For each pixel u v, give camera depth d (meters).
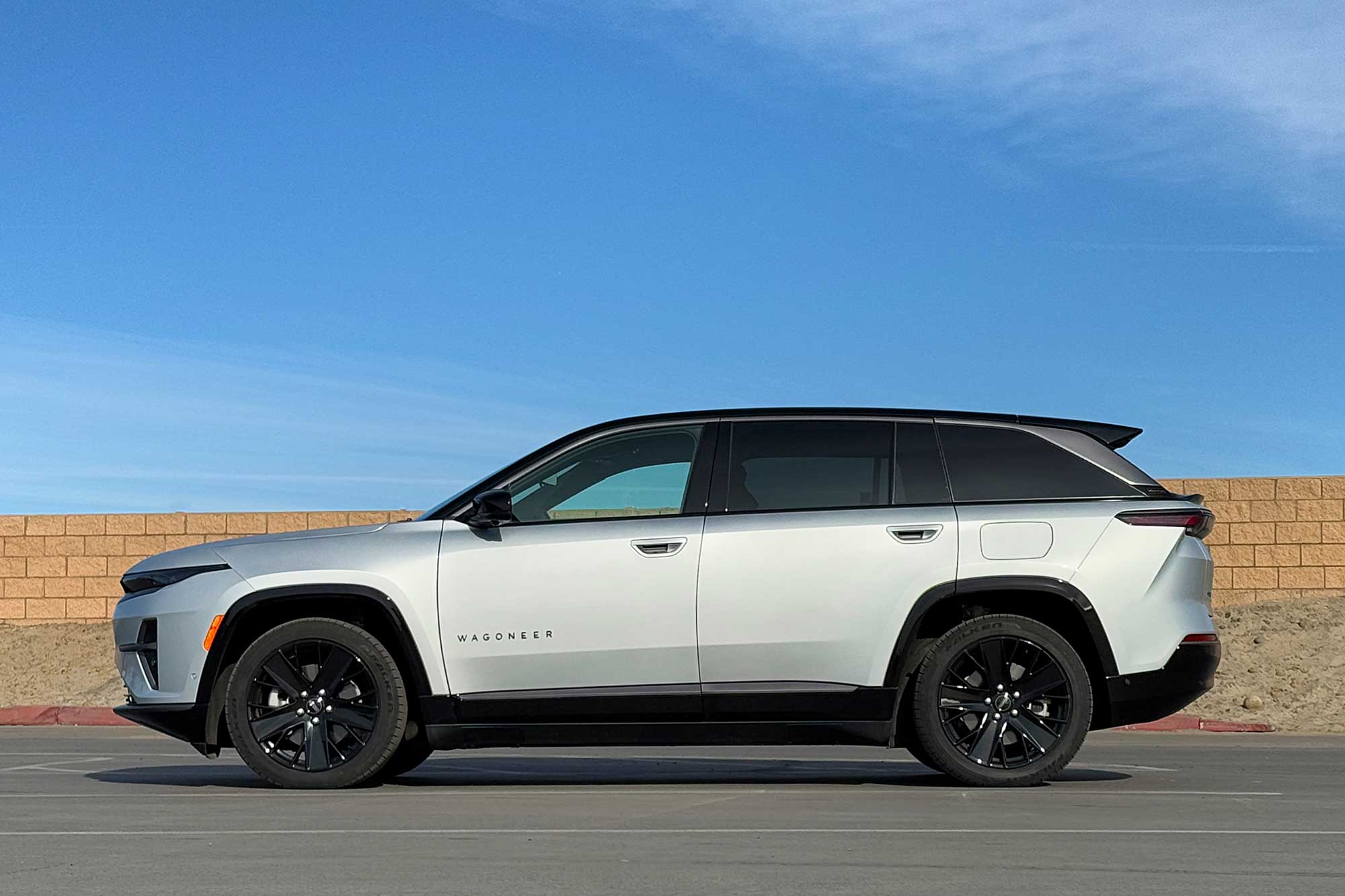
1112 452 8.55
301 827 6.62
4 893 5.04
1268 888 5.09
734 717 8.12
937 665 8.15
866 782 8.70
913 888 5.08
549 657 8.14
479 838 6.24
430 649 8.18
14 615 21.06
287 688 8.29
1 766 10.45
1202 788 8.25
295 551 8.41
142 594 8.64
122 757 11.35
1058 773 8.59
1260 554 19.30
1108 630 8.15
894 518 8.24
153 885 5.17
